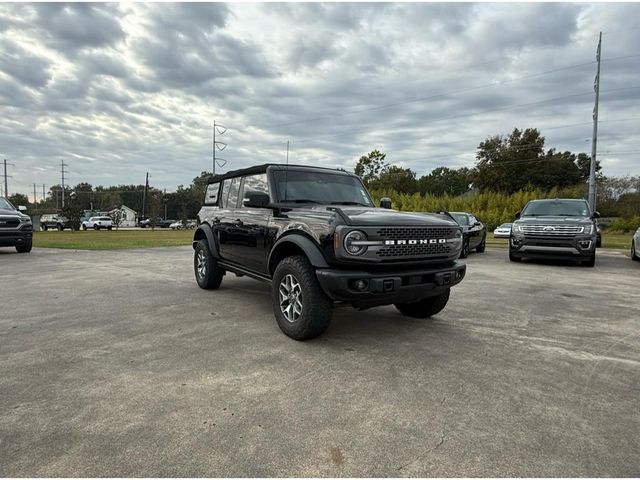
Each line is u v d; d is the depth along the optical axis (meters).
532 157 53.84
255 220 5.09
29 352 3.74
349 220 3.79
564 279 8.31
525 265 10.87
